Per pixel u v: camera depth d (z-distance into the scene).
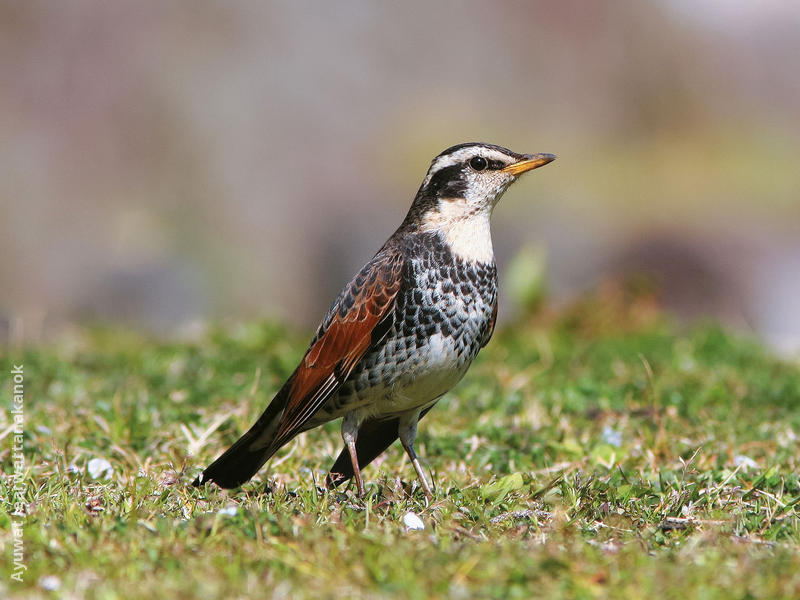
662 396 10.38
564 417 9.71
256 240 25.94
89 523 6.24
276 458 8.44
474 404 10.28
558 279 25.34
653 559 5.77
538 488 7.35
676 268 26.50
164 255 24.47
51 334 14.38
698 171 32.84
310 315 24.39
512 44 34.25
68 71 26.59
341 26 30.34
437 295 7.46
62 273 23.72
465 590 5.32
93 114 26.56
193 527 6.14
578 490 7.19
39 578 5.48
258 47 28.70
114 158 26.44
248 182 27.20
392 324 7.41
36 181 25.59
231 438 8.95
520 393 10.69
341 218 27.34
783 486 7.43
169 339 14.19
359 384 7.52
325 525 6.31
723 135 34.66
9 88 26.19
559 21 35.19
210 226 25.91
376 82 31.16
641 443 8.80
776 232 29.16
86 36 26.81
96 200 25.78
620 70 35.31
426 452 8.75
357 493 7.36
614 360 12.50
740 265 26.81
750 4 37.03
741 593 5.27
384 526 6.33
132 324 16.12
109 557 5.68
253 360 12.06
